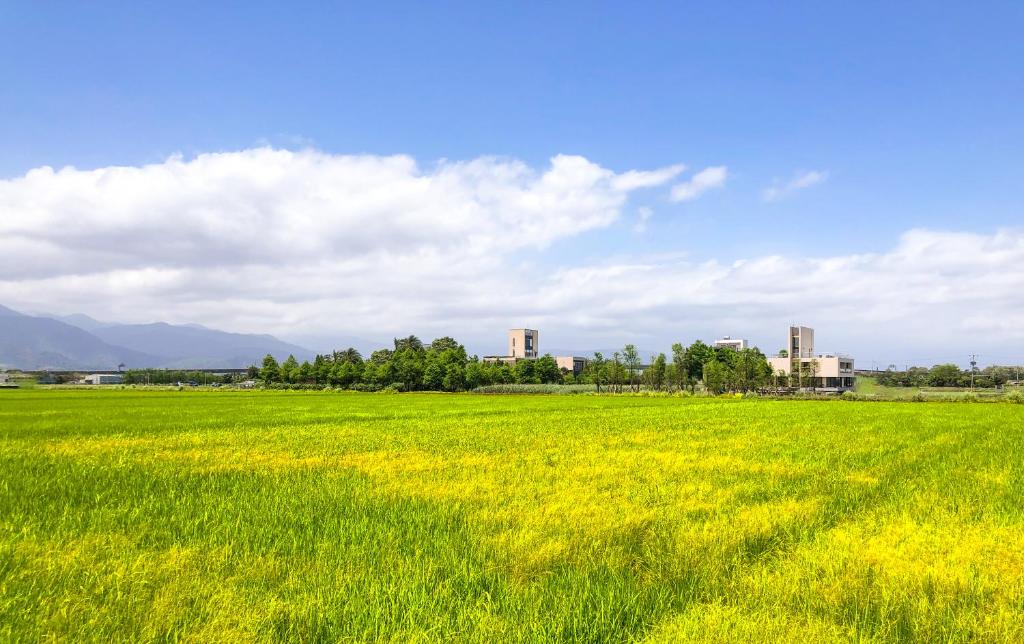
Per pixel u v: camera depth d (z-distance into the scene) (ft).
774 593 21.54
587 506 35.60
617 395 303.07
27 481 46.21
